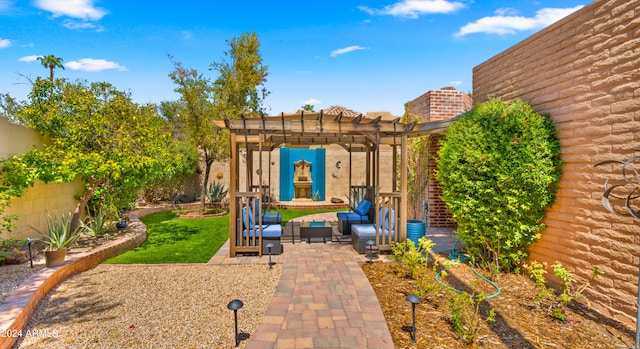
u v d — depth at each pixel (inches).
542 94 207.5
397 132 293.7
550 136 197.9
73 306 169.5
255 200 284.5
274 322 148.8
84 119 294.4
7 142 243.4
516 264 221.6
